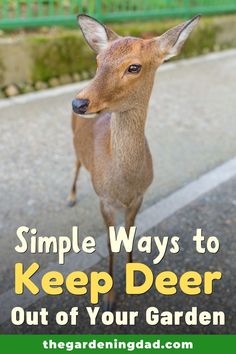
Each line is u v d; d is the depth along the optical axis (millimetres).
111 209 2701
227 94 6344
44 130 4887
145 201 3744
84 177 4102
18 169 4133
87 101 2047
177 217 3555
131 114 2279
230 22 8352
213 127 5258
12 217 3502
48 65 5918
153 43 2207
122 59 2096
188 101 5988
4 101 5496
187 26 2250
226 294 2855
